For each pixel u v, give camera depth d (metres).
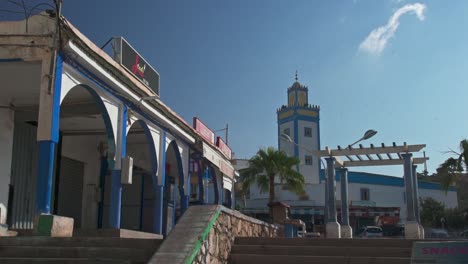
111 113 13.84
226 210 9.21
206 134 23.80
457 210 54.94
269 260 9.07
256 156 27.53
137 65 15.55
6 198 13.83
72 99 14.52
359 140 26.03
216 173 26.86
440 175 27.14
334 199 28.34
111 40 14.50
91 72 12.49
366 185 55.56
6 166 13.91
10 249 8.72
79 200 18.78
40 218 10.02
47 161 10.41
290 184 27.47
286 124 58.78
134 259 8.12
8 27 11.05
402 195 56.81
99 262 8.02
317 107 58.56
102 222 20.00
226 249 9.20
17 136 14.98
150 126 16.91
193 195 26.47
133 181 24.33
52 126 10.58
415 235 27.14
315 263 8.91
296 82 59.78
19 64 11.30
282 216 18.06
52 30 10.90
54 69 10.75
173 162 25.30
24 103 14.29
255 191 52.69
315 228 44.28
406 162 28.02
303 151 56.62
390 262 8.75
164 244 7.46
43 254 8.51
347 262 8.88
